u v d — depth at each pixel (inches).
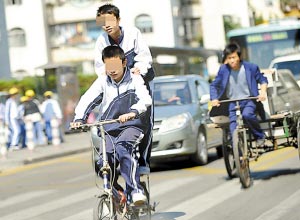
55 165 1099.9
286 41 1520.7
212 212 540.7
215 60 3540.8
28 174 991.0
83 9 3412.9
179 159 970.7
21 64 3373.5
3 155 1217.4
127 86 439.5
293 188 627.8
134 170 429.4
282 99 684.1
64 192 743.7
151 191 682.2
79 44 3417.8
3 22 2637.8
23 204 676.1
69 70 1910.7
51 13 3422.7
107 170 418.9
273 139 677.9
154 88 911.0
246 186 644.7
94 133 837.2
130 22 3400.6
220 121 672.4
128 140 430.9
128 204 433.7
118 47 436.1
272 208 538.6
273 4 3624.5
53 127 1481.3
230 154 716.7
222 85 655.1
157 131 844.0
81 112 438.6
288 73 708.0
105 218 418.9
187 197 627.5
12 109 1505.9
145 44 461.4
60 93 1888.5
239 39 1537.9
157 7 3390.7
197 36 3550.7
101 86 442.6
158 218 524.4
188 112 871.7
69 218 567.2
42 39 3371.1
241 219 504.1
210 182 714.8
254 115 643.5
